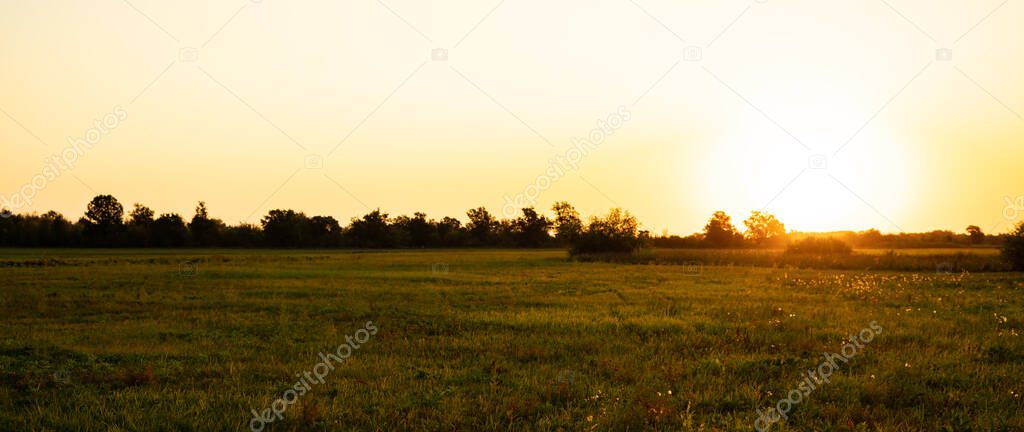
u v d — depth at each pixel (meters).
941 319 17.69
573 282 31.77
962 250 81.88
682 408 9.33
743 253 61.91
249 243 111.69
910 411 9.11
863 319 17.64
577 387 10.31
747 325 16.52
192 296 24.89
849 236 110.81
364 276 36.56
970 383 10.52
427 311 19.91
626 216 71.50
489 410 9.12
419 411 9.12
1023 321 17.02
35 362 12.23
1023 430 8.23
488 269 45.25
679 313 19.30
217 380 10.91
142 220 109.81
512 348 13.77
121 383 10.74
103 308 21.14
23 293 25.81
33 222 98.81
